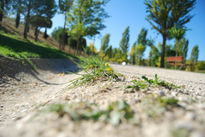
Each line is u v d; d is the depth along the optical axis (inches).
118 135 26.6
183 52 890.1
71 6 755.4
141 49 1032.2
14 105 79.7
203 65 896.9
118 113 33.4
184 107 35.9
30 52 256.2
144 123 30.2
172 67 796.6
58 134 27.0
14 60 166.2
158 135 25.2
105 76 92.0
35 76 163.8
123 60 1131.3
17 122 35.7
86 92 64.1
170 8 629.6
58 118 33.4
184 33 555.2
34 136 26.6
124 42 1216.2
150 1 653.3
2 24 711.7
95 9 789.2
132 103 42.4
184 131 25.0
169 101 38.2
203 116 30.7
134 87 62.0
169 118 30.6
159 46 928.9
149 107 37.5
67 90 83.4
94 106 41.1
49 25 1058.7
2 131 30.1
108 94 56.5
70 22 810.8
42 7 634.8
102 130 28.5
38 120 33.2
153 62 983.6
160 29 649.0
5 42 269.7
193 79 145.9
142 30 1098.7
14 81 127.4
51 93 97.3
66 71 219.5
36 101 83.2
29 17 623.5
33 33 1072.2
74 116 32.3
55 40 1323.8
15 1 521.3
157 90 58.2
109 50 1248.8
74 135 26.7
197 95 60.9
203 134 23.9
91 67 127.6
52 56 323.3
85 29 778.2
